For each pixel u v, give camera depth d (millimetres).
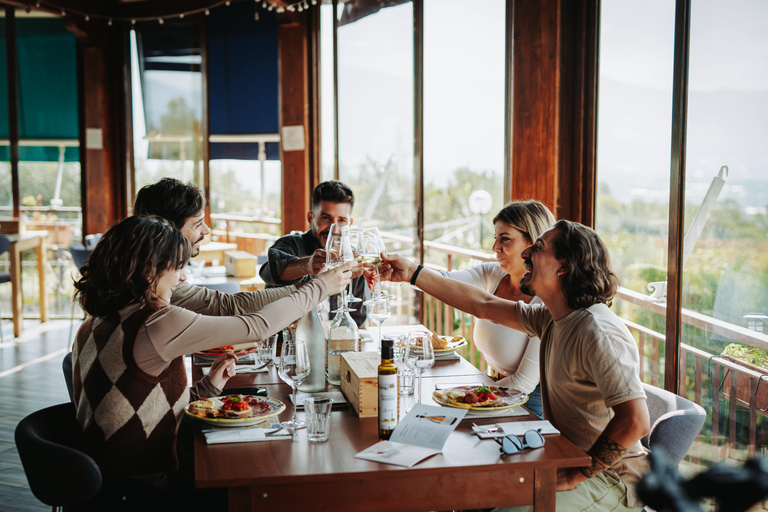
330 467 1398
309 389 1975
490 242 4188
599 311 1812
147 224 1665
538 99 3629
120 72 6402
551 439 1587
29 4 6008
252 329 1748
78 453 1474
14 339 5684
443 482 1435
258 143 6047
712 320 2545
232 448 1509
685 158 2688
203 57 6160
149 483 1681
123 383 1616
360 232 2244
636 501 1717
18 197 6477
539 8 3588
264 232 6152
